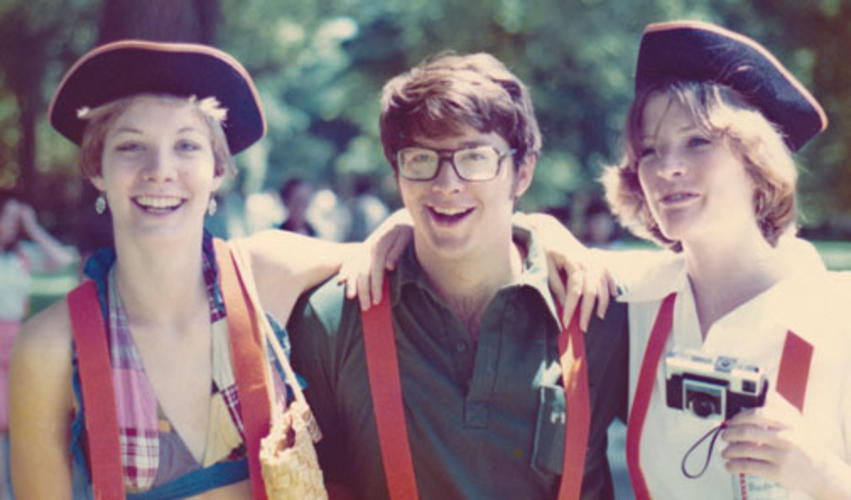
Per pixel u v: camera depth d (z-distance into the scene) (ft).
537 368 8.86
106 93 8.15
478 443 8.77
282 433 8.00
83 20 53.98
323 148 94.48
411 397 8.84
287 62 72.13
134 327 8.20
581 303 9.05
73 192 75.61
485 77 8.61
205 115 8.24
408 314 8.93
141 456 7.99
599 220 28.22
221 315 8.39
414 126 8.50
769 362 8.35
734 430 7.64
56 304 8.29
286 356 8.71
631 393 9.11
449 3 52.65
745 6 50.83
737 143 8.27
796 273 8.55
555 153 56.24
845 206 54.75
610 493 9.61
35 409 8.03
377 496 9.00
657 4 51.08
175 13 16.16
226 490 8.15
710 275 8.74
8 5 52.75
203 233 8.74
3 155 67.82
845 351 8.16
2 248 20.65
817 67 50.39
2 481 19.21
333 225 44.06
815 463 7.54
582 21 50.70
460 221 8.59
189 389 8.20
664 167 8.41
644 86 8.93
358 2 69.10
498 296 8.81
